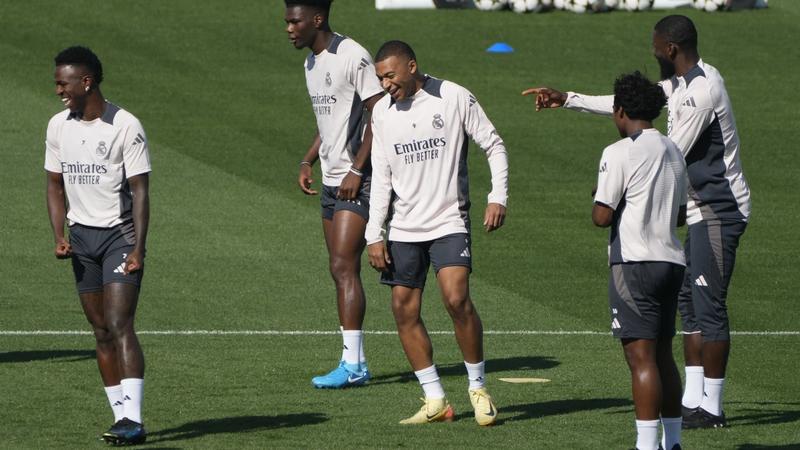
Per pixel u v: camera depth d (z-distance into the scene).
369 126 32.81
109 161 26.47
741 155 67.19
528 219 56.09
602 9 95.19
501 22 91.69
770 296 45.16
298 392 31.98
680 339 39.53
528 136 69.50
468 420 29.09
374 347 37.72
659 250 24.83
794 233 54.62
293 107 73.50
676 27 28.78
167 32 86.31
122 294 26.47
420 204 28.55
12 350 36.09
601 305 43.50
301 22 33.47
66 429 27.73
